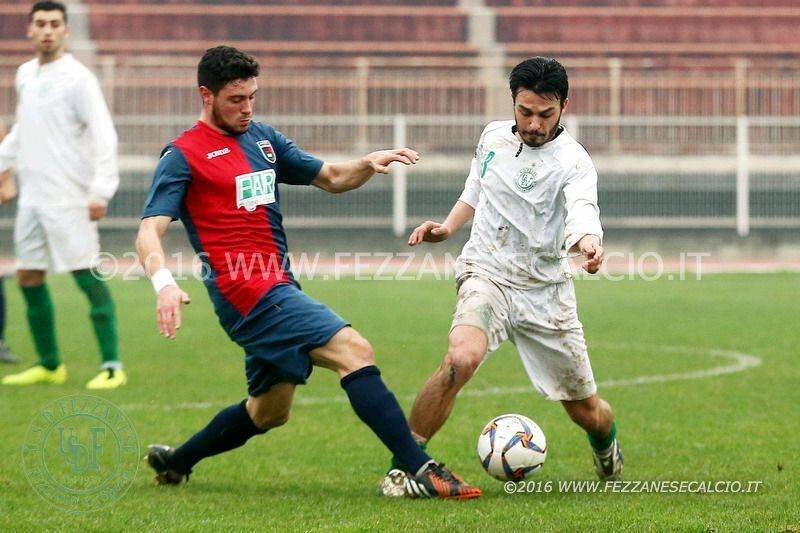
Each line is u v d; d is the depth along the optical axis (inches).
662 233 3951.8
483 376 1594.5
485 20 5078.7
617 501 840.3
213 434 891.4
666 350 1846.7
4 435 1124.5
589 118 4069.9
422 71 4648.1
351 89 4313.5
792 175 4010.8
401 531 726.5
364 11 5059.1
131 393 1429.6
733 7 5236.2
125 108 4266.7
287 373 826.8
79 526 759.1
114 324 1502.2
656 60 4852.4
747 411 1284.4
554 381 902.4
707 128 4089.6
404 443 832.3
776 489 886.4
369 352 829.8
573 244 824.3
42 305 1505.9
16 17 4950.8
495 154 896.3
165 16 5059.1
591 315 2390.5
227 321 848.3
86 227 1491.1
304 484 920.3
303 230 3902.6
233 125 850.1
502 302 882.1
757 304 2608.3
